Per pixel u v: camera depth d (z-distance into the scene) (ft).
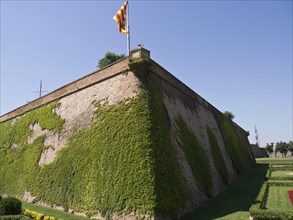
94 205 50.11
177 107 66.08
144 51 56.39
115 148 52.13
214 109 103.40
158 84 58.70
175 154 55.36
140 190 45.44
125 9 61.67
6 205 47.55
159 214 43.52
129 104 54.39
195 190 59.11
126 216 44.96
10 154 90.22
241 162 122.42
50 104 80.64
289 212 43.98
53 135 72.59
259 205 51.19
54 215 52.19
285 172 123.03
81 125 64.28
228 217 47.44
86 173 55.36
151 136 49.42
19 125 93.45
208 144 81.66
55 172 64.34
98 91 64.28
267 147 318.04
